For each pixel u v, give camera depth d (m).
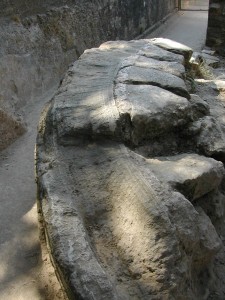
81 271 1.35
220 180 1.95
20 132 3.64
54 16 5.21
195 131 2.17
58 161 1.88
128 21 7.74
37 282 2.07
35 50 4.65
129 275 1.43
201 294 1.69
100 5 6.55
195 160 1.94
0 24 4.14
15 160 3.26
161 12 9.91
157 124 2.09
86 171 1.81
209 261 1.77
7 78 3.98
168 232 1.47
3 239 2.38
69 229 1.51
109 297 1.28
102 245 1.54
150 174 1.71
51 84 4.95
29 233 2.42
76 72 2.72
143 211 1.54
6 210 2.64
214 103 2.94
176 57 3.11
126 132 2.01
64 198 1.67
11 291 2.04
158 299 1.36
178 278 1.42
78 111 2.12
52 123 2.13
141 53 3.13
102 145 1.95
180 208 1.58
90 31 6.21
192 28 9.38
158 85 2.46
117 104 2.15
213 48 6.75
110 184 1.72
